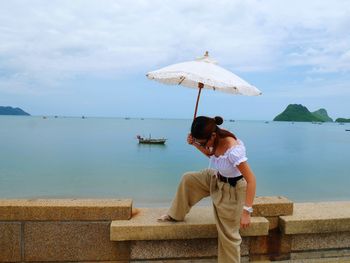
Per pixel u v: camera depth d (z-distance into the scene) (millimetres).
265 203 4055
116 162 39312
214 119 3500
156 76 3371
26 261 3803
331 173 34125
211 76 3260
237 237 3535
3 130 120625
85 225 3824
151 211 4211
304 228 3979
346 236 4219
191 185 3809
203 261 3934
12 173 30484
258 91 3545
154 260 3881
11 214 3742
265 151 57281
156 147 59719
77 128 152500
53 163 37219
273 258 4105
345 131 183000
